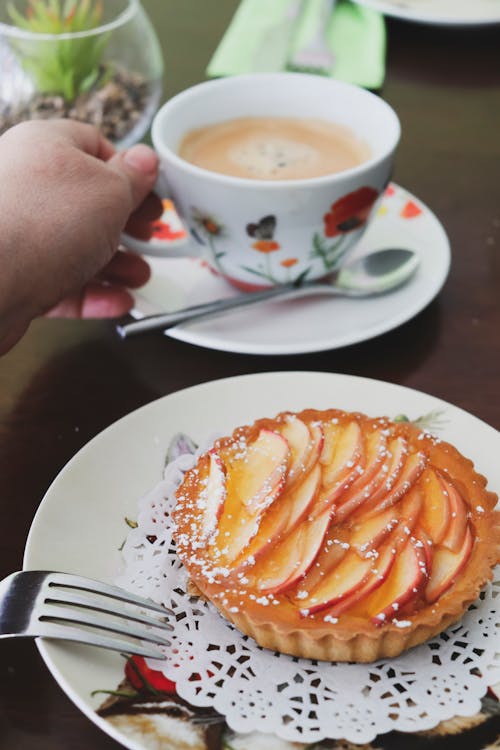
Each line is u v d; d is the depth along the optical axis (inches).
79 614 20.0
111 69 31.1
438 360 25.4
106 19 32.4
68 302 26.0
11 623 19.7
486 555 21.0
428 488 21.7
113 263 26.2
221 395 23.9
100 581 21.1
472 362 25.4
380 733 19.2
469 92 34.1
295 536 21.0
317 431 22.3
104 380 25.1
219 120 27.9
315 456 21.9
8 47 30.4
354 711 19.5
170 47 35.8
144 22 31.9
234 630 20.7
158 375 25.2
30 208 23.6
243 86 27.8
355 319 25.7
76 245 23.8
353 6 38.0
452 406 23.7
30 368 25.3
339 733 19.2
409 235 28.0
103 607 20.3
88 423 24.1
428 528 21.2
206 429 23.4
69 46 30.2
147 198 26.0
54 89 30.7
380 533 20.8
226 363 25.5
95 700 19.3
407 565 20.5
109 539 21.6
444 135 32.2
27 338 26.1
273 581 20.6
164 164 25.7
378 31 35.6
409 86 34.4
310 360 25.5
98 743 19.4
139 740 18.9
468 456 22.9
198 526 21.4
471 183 30.4
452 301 26.9
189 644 20.4
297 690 19.8
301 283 26.5
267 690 19.8
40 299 23.8
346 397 23.9
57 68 30.3
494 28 37.5
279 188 24.7
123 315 26.1
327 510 21.1
